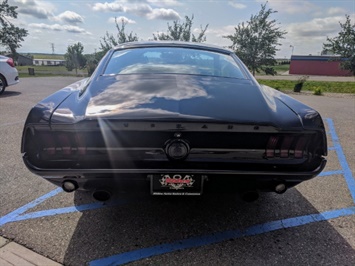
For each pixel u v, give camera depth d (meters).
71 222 2.19
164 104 1.80
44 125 1.68
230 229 2.14
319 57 45.97
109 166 1.71
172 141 1.69
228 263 1.79
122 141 1.69
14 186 2.73
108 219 2.24
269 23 16.98
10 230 2.06
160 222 2.21
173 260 1.81
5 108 6.29
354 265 1.79
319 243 2.00
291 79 31.11
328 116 6.73
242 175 1.73
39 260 1.77
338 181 3.03
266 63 17.31
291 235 2.09
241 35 17.38
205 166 1.72
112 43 17.06
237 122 1.67
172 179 1.73
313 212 2.40
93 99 1.89
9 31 35.94
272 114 1.80
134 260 1.80
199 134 1.69
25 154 1.74
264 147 1.75
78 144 1.70
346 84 23.95
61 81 13.73
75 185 1.80
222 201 2.53
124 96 1.91
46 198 2.53
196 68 2.42
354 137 4.84
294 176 1.77
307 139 1.77
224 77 2.33
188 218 2.27
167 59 2.50
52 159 1.72
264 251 1.91
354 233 2.12
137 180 1.74
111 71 2.33
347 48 15.73
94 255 1.83
